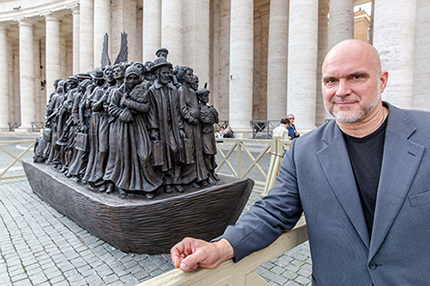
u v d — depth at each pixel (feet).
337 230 3.42
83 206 9.19
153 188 8.49
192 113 9.48
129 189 8.48
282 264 8.53
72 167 11.09
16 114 88.63
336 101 3.45
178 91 9.58
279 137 14.56
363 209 3.42
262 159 26.37
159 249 8.34
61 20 67.36
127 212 7.69
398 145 3.26
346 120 3.39
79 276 7.68
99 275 7.70
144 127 8.83
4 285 7.30
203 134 10.12
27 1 65.00
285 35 43.45
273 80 44.09
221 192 9.07
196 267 2.98
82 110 10.74
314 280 3.79
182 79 10.05
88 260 8.51
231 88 39.37
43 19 67.87
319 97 44.96
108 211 7.87
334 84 3.45
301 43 31.50
